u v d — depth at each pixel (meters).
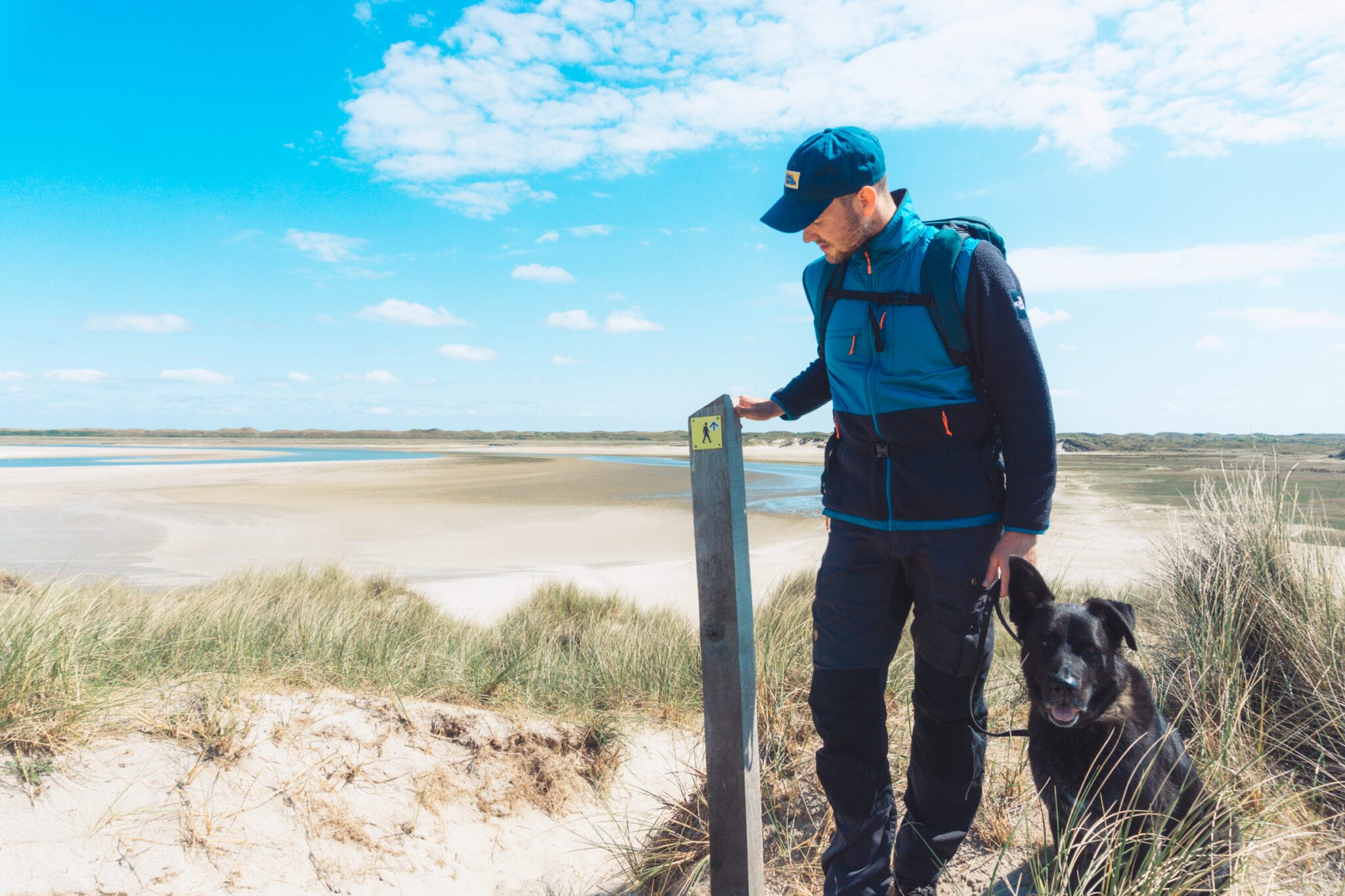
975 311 1.75
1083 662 1.92
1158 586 3.88
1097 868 1.79
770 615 5.38
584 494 30.02
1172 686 2.92
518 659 4.23
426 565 13.65
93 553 14.14
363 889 2.16
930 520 1.84
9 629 2.61
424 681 3.65
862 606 1.96
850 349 1.94
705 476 1.94
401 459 68.12
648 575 12.03
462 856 2.43
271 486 32.47
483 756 2.90
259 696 2.71
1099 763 1.92
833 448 2.10
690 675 4.30
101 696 2.40
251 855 2.09
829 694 1.98
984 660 1.92
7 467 47.97
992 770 2.67
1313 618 2.80
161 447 132.38
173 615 4.29
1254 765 2.29
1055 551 10.37
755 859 2.01
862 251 1.94
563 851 2.61
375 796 2.49
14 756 2.08
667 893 2.38
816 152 1.82
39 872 1.79
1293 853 1.99
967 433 1.83
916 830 2.03
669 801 2.98
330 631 4.36
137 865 1.91
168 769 2.23
